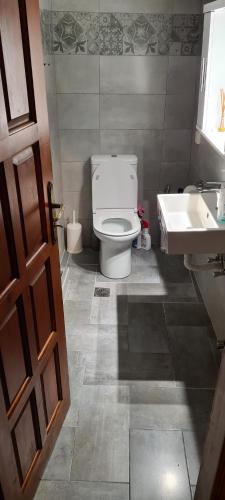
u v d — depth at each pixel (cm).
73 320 268
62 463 177
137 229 297
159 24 291
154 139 329
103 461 178
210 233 195
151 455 181
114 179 319
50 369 171
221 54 223
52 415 179
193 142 324
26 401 145
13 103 114
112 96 313
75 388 215
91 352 241
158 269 331
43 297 155
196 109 306
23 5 114
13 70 112
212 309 259
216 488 134
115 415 200
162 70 305
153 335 255
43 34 259
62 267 323
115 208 329
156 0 284
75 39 294
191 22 290
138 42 296
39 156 136
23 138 121
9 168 114
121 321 267
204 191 231
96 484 169
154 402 207
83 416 199
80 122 321
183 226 230
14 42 112
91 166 319
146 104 316
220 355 238
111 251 305
